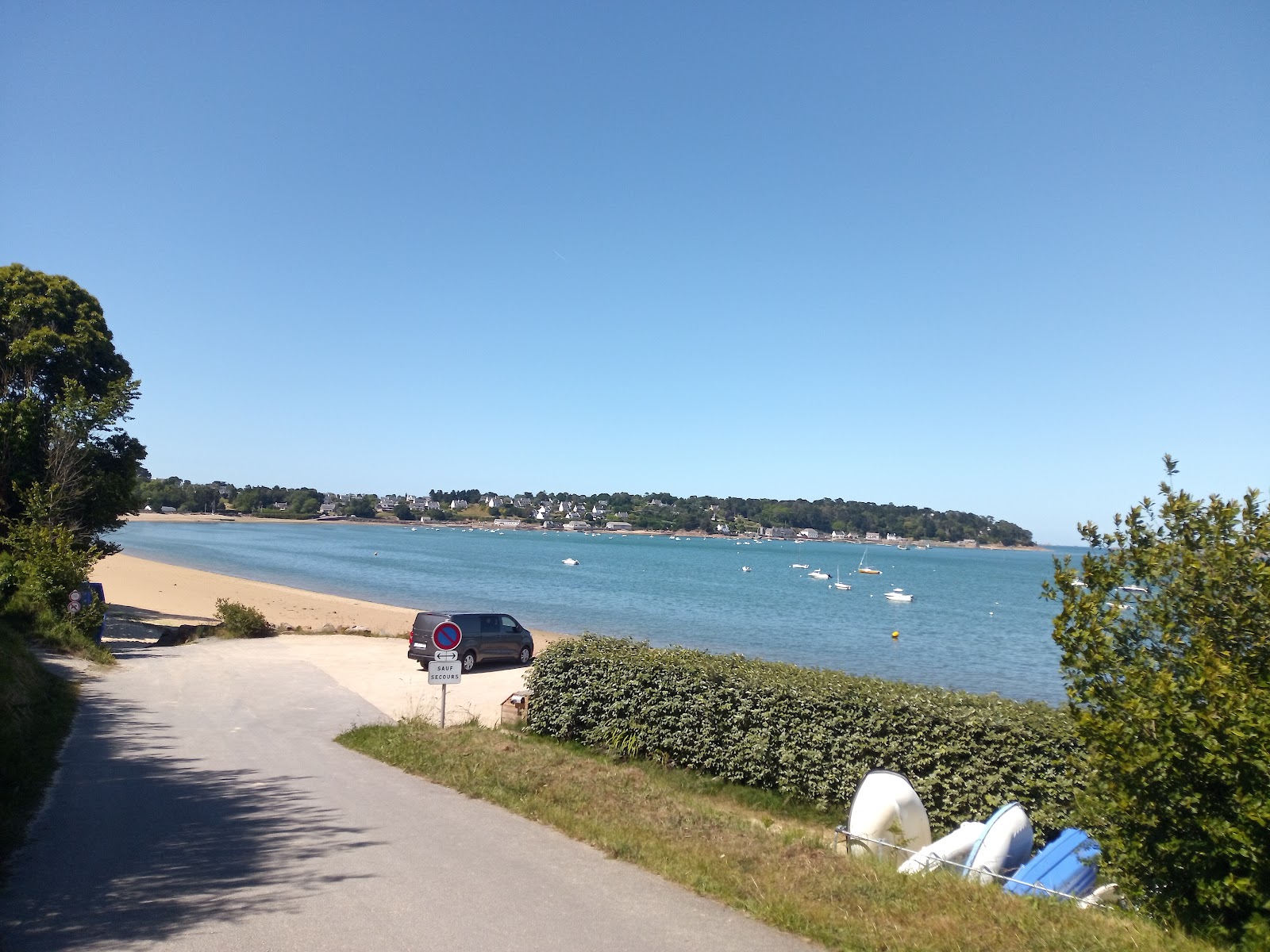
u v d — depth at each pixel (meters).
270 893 5.91
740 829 8.03
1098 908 5.73
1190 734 4.85
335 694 17.30
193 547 112.19
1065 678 5.89
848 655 33.72
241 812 8.20
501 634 25.08
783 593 68.06
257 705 15.42
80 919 5.38
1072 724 8.20
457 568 87.31
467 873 6.38
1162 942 4.88
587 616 45.84
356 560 95.69
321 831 7.57
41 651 19.47
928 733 9.26
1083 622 5.71
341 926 5.31
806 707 10.45
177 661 21.06
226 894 5.88
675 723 11.86
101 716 13.48
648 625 42.00
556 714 13.65
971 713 9.05
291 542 140.62
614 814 8.20
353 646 26.83
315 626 35.09
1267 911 4.76
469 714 16.50
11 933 5.14
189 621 34.62
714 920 5.51
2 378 25.95
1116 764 5.20
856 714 9.95
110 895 5.85
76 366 27.58
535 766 10.27
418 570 81.94
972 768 8.80
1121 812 5.29
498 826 7.78
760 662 12.22
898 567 129.88
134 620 30.80
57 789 8.97
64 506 25.30
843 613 52.31
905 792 7.78
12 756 9.63
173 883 6.11
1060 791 8.11
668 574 87.62
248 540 141.12
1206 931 4.99
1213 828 4.77
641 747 12.24
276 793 9.06
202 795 8.91
